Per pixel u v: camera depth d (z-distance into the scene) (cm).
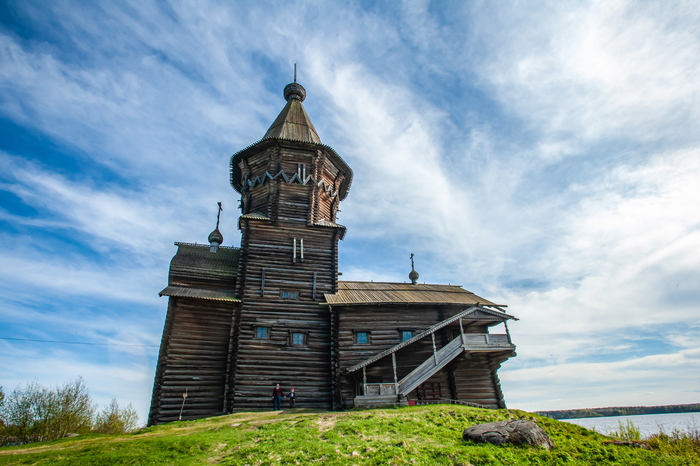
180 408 2311
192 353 2459
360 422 1461
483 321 2530
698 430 1772
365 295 2738
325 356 2544
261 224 2848
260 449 1198
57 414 3541
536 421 1575
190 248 3081
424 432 1369
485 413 1652
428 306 2697
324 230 2947
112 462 1127
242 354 2445
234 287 2847
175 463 1119
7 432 3438
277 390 2259
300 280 2752
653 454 1320
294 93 3775
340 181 3388
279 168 3022
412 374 2209
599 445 1331
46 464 1131
